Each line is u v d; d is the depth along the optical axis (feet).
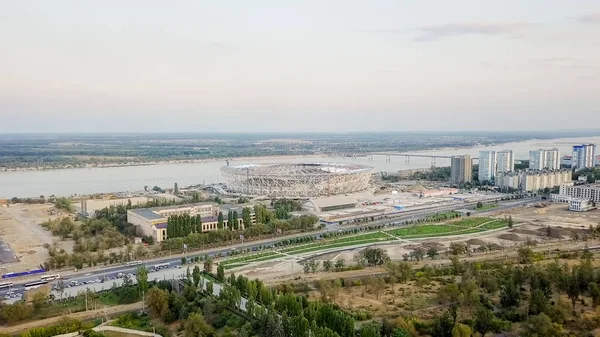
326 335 647.56
